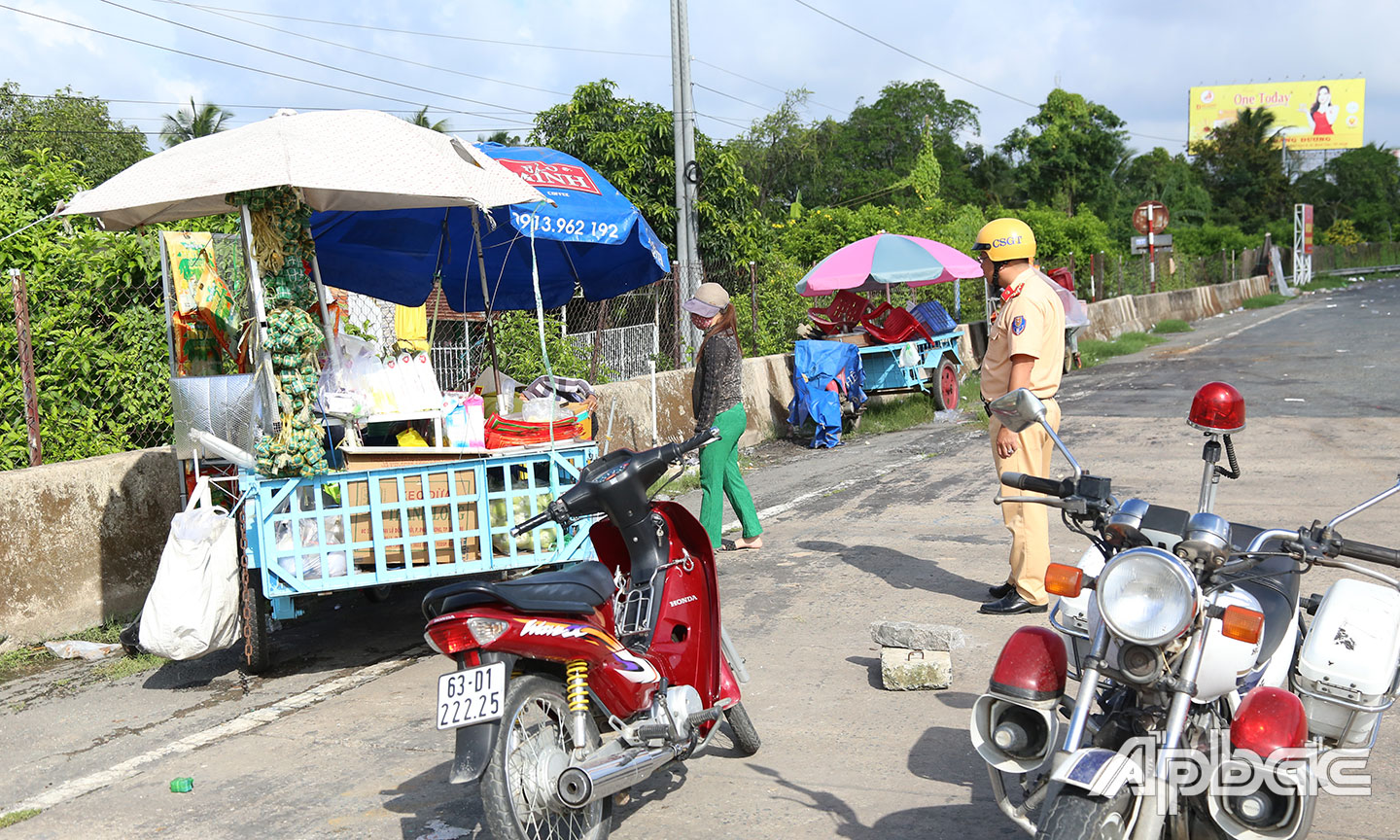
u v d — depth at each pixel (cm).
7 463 724
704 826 384
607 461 409
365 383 590
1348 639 339
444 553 586
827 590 675
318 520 559
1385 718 454
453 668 577
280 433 540
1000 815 381
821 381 1306
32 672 604
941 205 3831
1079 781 271
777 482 1081
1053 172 5672
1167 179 6725
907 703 491
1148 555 281
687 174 1430
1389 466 952
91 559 678
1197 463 1001
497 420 605
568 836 364
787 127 4238
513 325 1261
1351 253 7550
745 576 721
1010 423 351
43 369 739
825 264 1459
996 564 714
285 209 563
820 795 404
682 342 1394
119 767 460
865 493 989
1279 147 8556
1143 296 3112
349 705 525
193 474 607
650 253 869
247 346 593
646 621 400
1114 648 303
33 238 754
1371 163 9406
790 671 539
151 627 538
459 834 382
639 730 365
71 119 3338
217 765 458
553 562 603
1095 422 1300
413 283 880
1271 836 287
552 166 763
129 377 770
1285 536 317
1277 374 1725
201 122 3888
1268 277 5125
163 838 392
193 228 874
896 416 1465
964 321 2311
